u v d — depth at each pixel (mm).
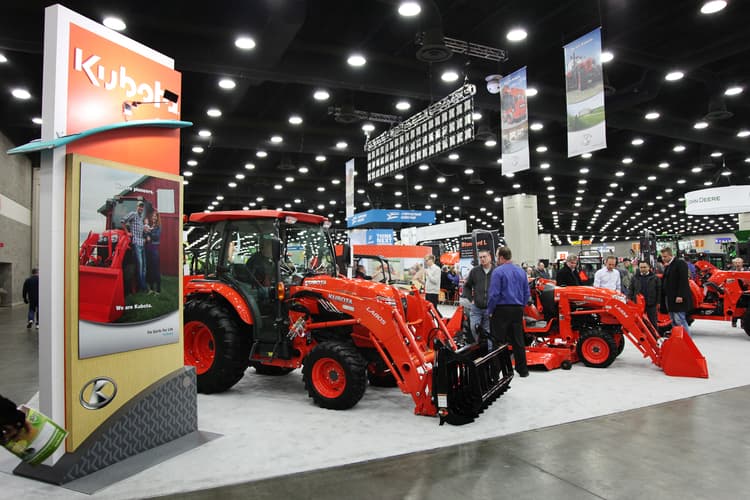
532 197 19328
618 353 6184
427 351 4551
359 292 4316
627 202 26312
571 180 21141
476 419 3848
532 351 6059
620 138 14664
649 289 6996
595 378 5297
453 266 17359
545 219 34625
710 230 45062
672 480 2699
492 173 19766
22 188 16328
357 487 2637
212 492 2590
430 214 18000
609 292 6094
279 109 11945
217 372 4703
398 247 14289
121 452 2945
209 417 3969
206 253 5293
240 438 3447
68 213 2791
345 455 3107
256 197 22797
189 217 5137
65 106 2881
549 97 10383
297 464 2965
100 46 3123
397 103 10664
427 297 9023
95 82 3076
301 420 3885
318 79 8578
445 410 3658
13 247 15344
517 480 2711
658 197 24672
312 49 8359
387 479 2740
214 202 24188
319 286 4629
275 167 17562
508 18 7688
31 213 17469
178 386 3367
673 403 4262
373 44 8539
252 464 2971
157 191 3354
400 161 10383
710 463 2936
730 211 12523
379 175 11336
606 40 7742
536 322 6496
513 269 5285
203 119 11539
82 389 2814
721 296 8797
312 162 17672
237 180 19469
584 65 6723
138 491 2607
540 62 9383
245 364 4953
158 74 3555
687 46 8227
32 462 2139
